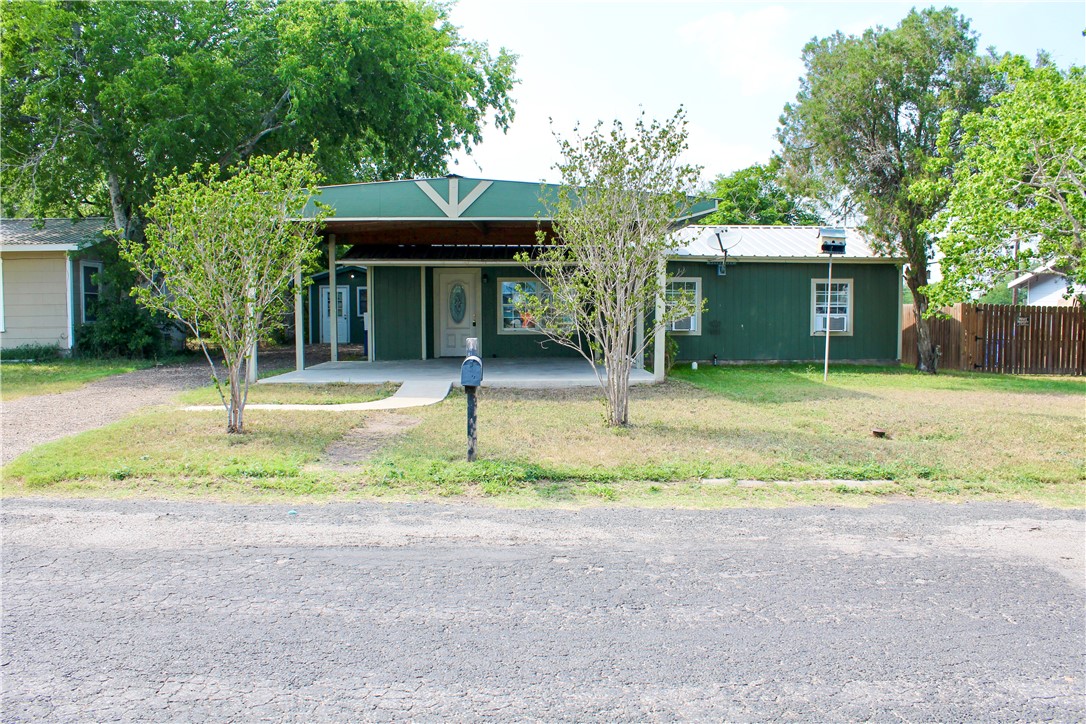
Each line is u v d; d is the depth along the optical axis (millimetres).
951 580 4203
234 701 2861
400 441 7809
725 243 17312
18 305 18266
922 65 15492
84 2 17031
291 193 8422
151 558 4406
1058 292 26766
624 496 5941
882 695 2961
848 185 16641
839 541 4879
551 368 14438
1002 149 11188
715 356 17250
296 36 17312
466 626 3543
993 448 7715
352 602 3803
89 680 3010
